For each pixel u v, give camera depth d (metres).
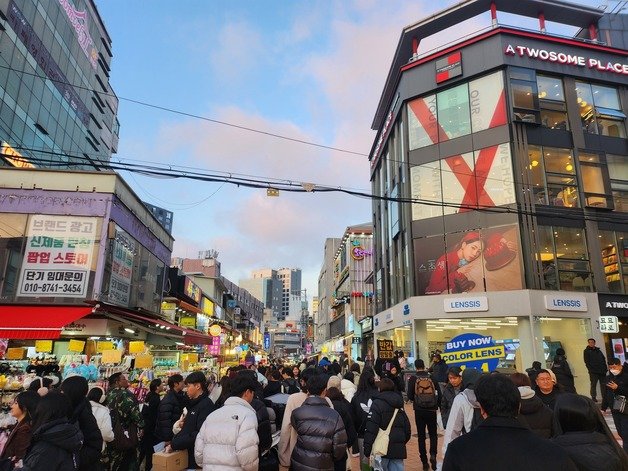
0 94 28.45
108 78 51.97
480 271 20.34
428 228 22.20
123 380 6.61
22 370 10.86
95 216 15.79
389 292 28.81
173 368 15.88
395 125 27.28
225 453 3.73
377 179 33.50
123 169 10.12
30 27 32.72
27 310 13.46
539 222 20.23
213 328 26.92
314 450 4.07
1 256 14.68
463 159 22.03
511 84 21.55
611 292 19.94
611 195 21.05
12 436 4.09
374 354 30.30
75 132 41.84
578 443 2.58
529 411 3.98
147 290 20.50
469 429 4.38
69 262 15.06
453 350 8.55
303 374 6.67
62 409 3.30
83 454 3.97
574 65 22.55
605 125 22.38
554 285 19.61
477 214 21.03
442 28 24.81
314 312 109.19
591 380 12.21
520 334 18.98
